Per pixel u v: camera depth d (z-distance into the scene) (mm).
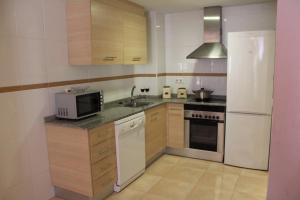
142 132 3078
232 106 3279
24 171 2355
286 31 1290
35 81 2418
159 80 4148
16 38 2219
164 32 4227
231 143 3381
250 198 2609
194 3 3439
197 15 3926
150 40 4023
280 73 1328
